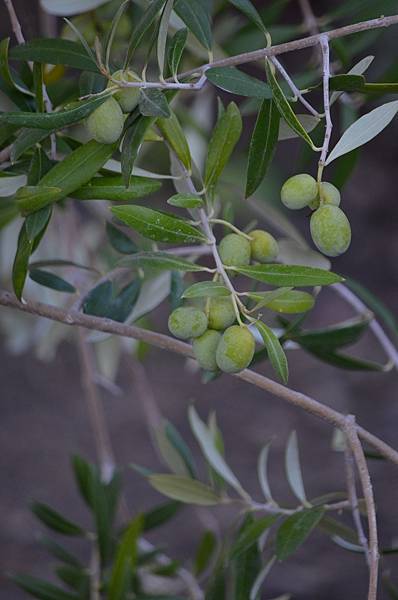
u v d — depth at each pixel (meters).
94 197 0.89
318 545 1.85
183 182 0.96
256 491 2.03
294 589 1.76
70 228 1.42
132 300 1.04
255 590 1.01
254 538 1.00
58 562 1.90
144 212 0.87
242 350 0.81
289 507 1.06
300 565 1.81
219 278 0.86
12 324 1.64
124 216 0.87
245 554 1.04
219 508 2.00
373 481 1.99
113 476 1.20
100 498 1.15
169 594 1.20
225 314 0.84
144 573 1.21
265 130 0.88
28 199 0.87
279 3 1.19
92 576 1.16
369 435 0.92
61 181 0.88
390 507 1.91
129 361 1.48
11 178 0.94
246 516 1.06
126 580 1.09
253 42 1.19
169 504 1.20
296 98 0.87
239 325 0.82
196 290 0.83
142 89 0.86
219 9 1.29
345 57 1.08
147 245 1.09
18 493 2.09
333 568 1.80
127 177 0.87
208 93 1.52
